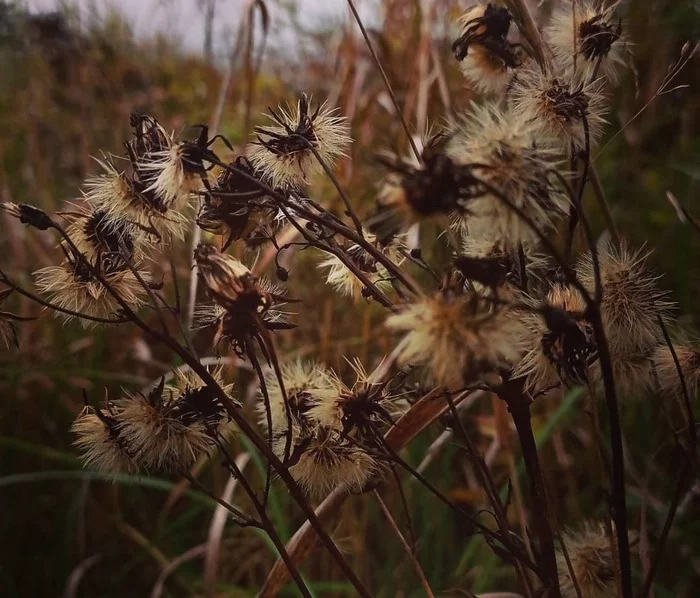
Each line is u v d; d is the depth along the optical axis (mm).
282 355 308
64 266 173
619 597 169
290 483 161
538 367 149
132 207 164
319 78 437
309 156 165
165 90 501
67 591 285
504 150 134
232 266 152
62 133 468
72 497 343
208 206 162
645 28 389
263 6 300
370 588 283
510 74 174
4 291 165
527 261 172
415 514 306
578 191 159
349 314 338
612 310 160
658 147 433
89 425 168
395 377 169
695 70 406
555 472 324
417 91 322
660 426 304
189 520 357
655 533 299
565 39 178
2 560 330
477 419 288
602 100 166
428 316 135
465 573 290
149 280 175
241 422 159
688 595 295
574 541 194
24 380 357
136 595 327
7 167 458
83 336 378
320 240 178
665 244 368
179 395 169
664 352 174
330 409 165
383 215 127
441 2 336
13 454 347
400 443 184
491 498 174
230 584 303
